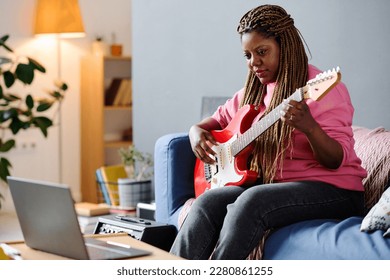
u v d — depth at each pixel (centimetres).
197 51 416
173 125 434
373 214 205
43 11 572
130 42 639
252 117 259
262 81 252
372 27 318
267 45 244
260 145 249
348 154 232
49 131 609
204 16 410
